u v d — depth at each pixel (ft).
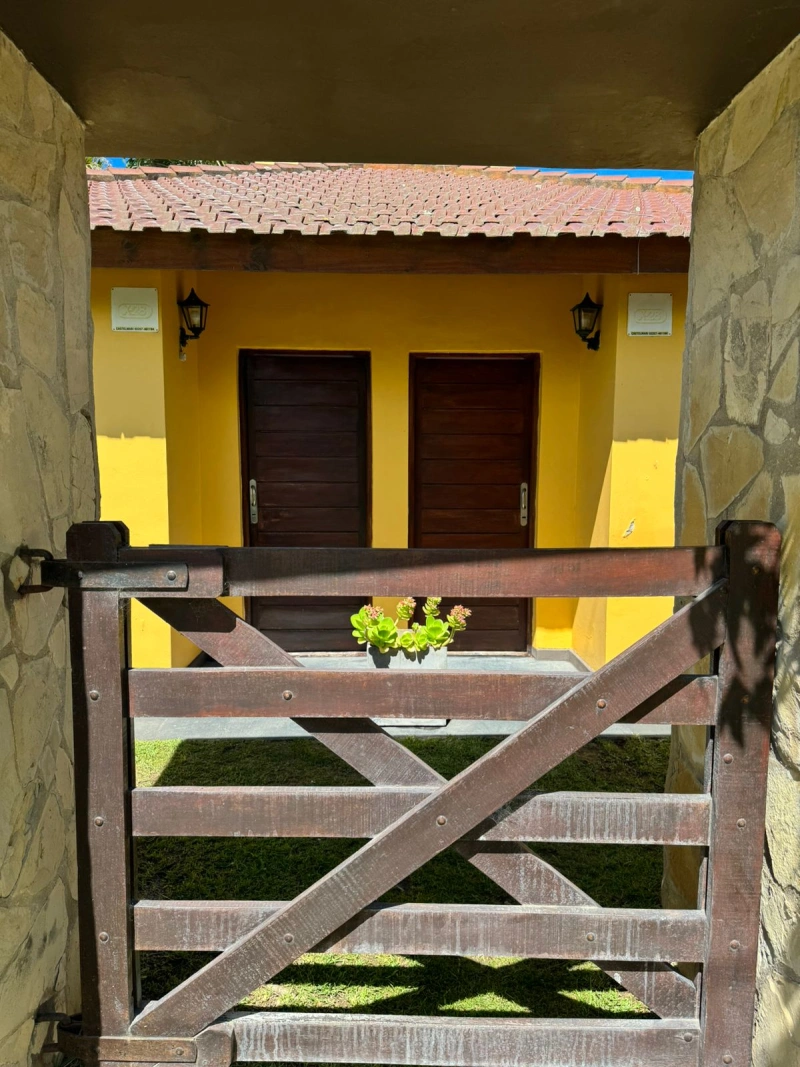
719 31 4.44
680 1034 4.73
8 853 4.36
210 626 4.80
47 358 5.08
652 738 11.55
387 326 14.73
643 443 12.87
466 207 13.44
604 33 4.50
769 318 4.81
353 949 4.74
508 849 4.82
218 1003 4.73
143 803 4.71
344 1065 5.34
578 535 14.98
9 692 4.39
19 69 4.70
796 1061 4.27
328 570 4.57
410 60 4.84
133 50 4.69
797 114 4.48
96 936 4.71
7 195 4.51
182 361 13.79
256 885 7.39
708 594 4.52
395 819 4.72
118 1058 4.74
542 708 4.64
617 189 15.64
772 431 4.75
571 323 14.75
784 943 4.42
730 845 4.66
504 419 15.35
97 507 6.14
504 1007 5.87
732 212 5.42
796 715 4.32
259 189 15.24
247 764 10.43
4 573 4.33
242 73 5.03
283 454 15.33
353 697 4.62
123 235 11.21
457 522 15.53
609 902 7.11
